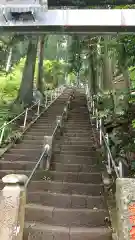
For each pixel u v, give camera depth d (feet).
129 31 17.21
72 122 55.26
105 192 24.02
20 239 15.84
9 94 62.28
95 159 33.32
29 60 63.16
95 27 16.85
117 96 41.11
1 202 15.66
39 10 16.33
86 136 44.86
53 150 36.14
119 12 16.55
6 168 31.60
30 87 62.80
